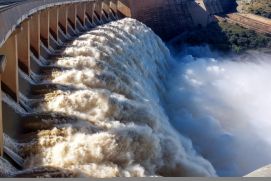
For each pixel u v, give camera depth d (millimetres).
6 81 27625
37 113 26922
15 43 27734
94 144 22875
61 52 41750
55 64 37250
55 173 20203
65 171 20547
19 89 29453
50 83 32344
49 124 25625
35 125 25594
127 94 34250
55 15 47281
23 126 25609
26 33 33219
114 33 53406
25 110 28000
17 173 20062
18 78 29891
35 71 35156
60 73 34656
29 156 22641
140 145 25031
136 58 49719
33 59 36281
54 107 28109
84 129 24781
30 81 32500
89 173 20906
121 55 45531
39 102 28938
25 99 29312
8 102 26281
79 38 48312
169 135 32594
